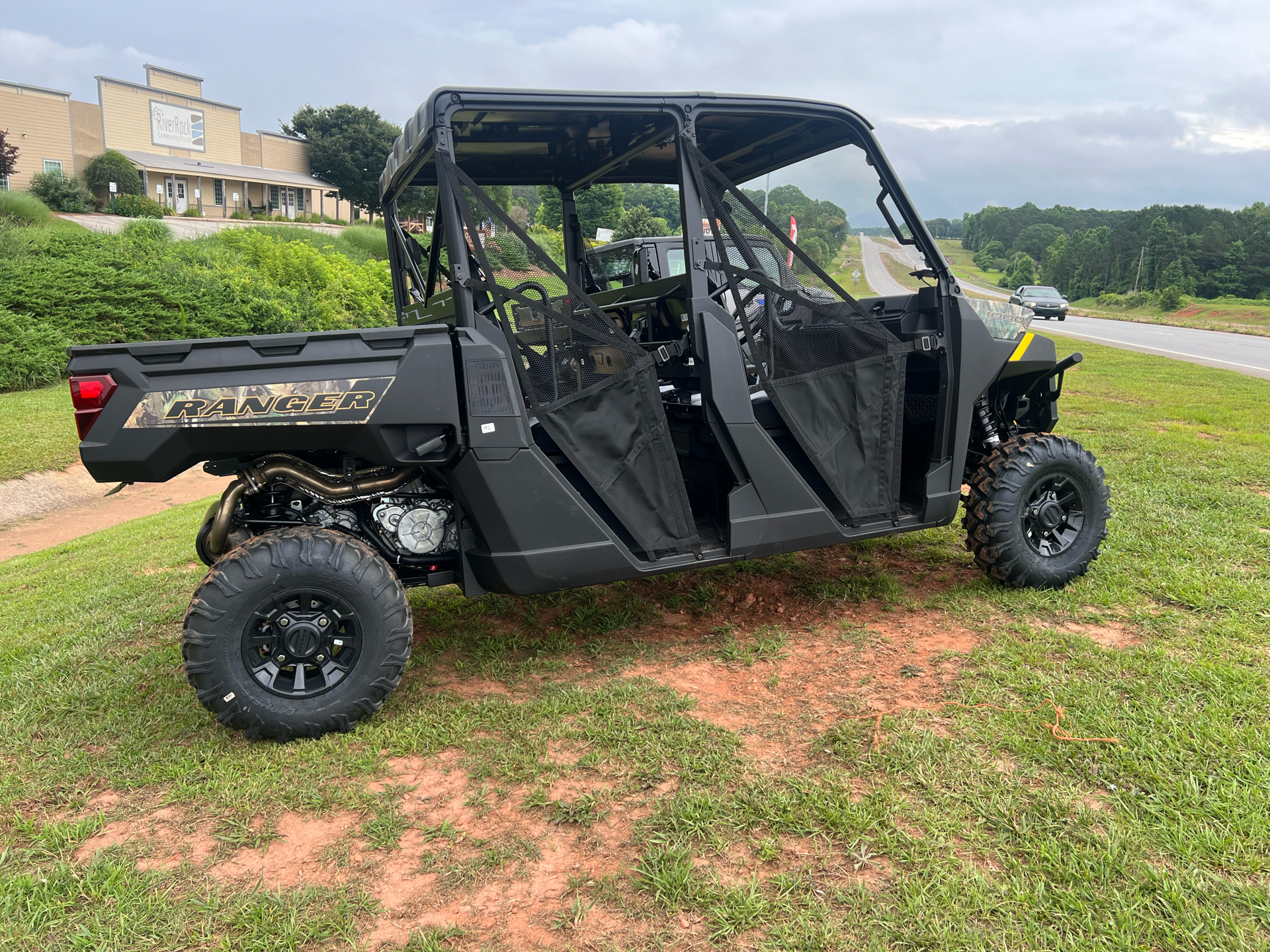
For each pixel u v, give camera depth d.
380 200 4.07
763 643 3.43
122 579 5.08
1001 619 3.52
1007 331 3.74
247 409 2.61
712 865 2.08
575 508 2.99
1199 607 3.49
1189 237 83.81
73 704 3.14
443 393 2.77
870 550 4.62
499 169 4.02
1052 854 2.01
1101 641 3.25
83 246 18.36
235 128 47.62
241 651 2.70
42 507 9.34
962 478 3.68
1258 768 2.28
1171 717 2.57
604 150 3.75
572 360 2.96
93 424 2.56
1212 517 4.73
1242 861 1.96
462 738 2.78
